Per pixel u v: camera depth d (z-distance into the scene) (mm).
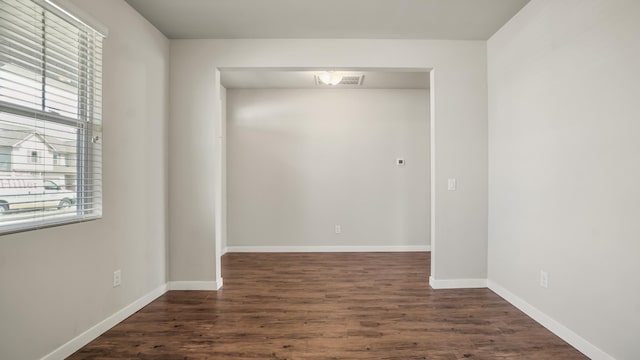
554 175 2252
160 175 3012
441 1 2504
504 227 2912
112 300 2338
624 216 1716
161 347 2059
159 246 2994
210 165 3189
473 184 3213
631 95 1675
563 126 2162
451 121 3209
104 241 2250
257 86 4770
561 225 2180
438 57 3207
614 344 1778
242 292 3096
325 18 2773
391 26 2926
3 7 1586
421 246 4895
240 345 2086
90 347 2051
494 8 2607
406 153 4914
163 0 2473
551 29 2277
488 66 3201
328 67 3188
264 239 4898
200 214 3186
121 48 2422
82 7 2023
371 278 3537
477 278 3223
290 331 2279
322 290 3148
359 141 4898
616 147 1760
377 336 2203
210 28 2955
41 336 1764
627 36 1694
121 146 2424
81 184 2070
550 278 2291
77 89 2023
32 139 1739
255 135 4891
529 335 2223
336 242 4891
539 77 2412
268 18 2773
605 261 1833
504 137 2910
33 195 1729
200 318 2500
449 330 2293
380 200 4910
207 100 3189
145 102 2754
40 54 1775
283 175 4906
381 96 4891
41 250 1761
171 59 3180
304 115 4891
